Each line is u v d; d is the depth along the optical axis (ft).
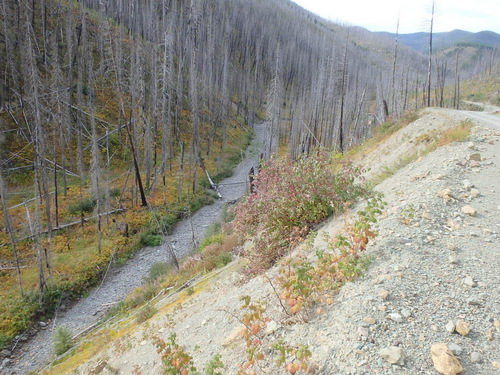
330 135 147.13
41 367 40.68
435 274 14.51
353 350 11.26
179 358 14.29
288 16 396.57
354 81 217.77
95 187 74.49
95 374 23.13
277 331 14.12
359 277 15.16
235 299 20.86
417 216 19.51
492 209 19.75
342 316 13.00
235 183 121.49
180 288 41.06
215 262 42.91
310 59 303.89
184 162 123.54
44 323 53.11
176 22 192.65
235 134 175.73
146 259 71.97
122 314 47.34
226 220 73.51
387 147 56.24
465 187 22.84
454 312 12.37
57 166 93.20
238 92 217.77
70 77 106.32
